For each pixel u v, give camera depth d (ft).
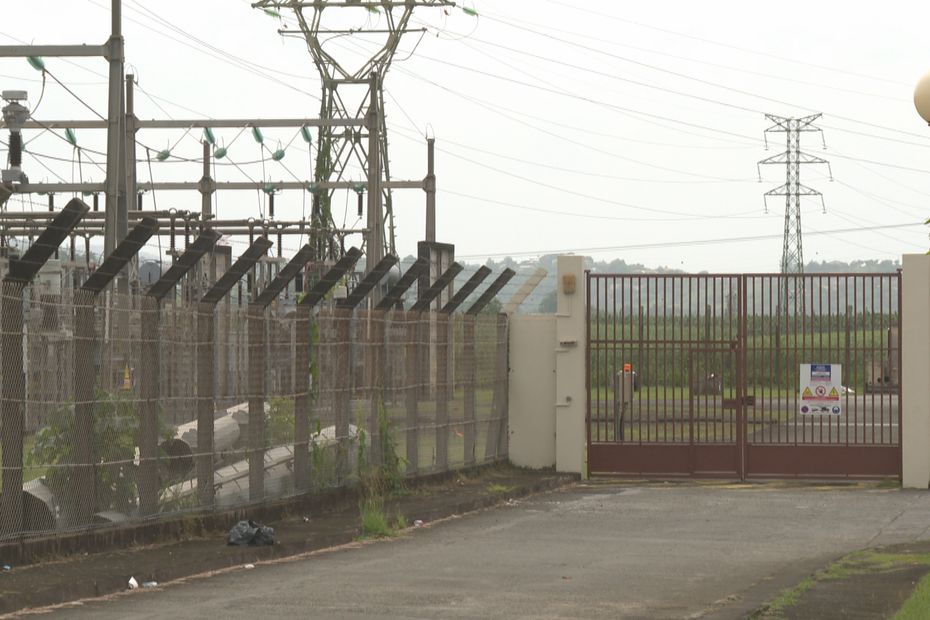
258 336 65.92
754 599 44.50
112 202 80.43
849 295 91.61
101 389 53.42
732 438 93.30
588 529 67.72
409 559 55.88
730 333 93.04
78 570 47.73
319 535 60.70
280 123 137.28
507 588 47.21
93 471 52.70
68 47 82.43
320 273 134.72
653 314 94.32
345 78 183.01
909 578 47.78
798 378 91.97
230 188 150.61
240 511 63.57
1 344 47.37
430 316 86.94
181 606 42.70
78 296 51.93
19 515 48.37
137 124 137.08
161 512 57.47
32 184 104.78
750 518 72.54
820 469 91.66
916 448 88.99
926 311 89.10
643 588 47.34
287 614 41.19
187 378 59.52
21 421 48.39
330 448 73.67
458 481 88.74
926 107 57.00
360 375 77.87
